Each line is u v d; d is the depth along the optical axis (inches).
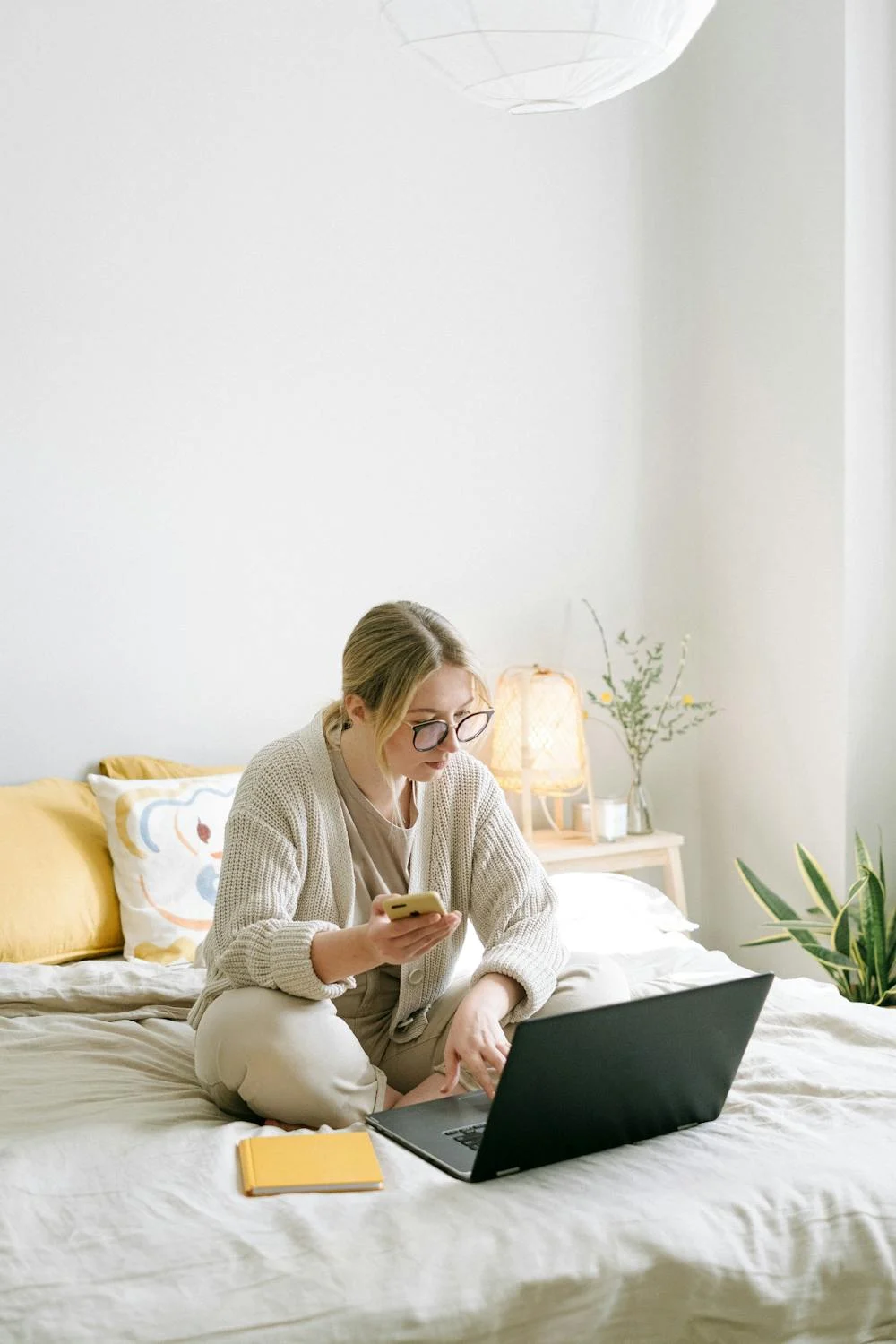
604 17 65.6
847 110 120.1
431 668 65.7
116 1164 55.4
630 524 137.5
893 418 124.7
